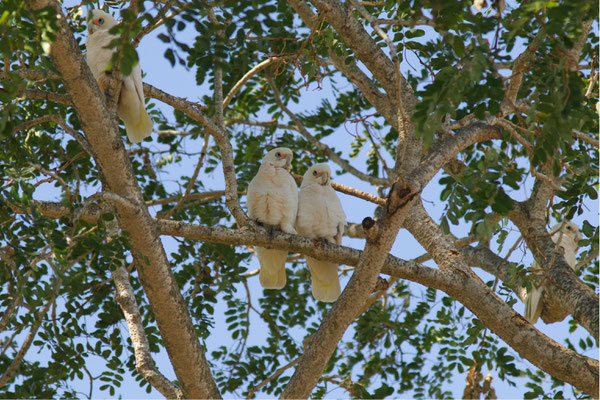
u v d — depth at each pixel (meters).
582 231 8.84
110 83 8.18
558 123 6.04
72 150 11.80
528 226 10.92
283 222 11.98
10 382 11.41
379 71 10.83
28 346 10.36
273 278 12.58
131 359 12.12
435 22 7.11
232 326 14.55
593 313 9.19
